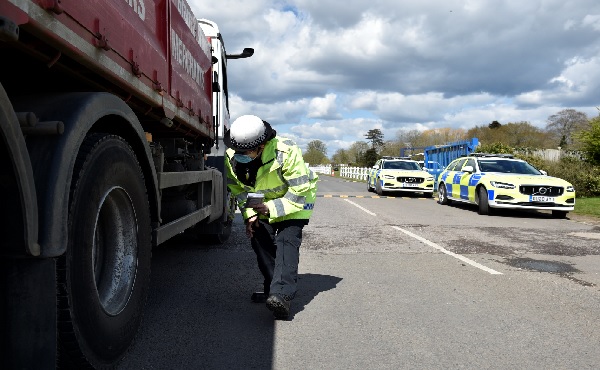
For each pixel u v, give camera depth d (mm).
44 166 2307
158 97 4074
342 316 4254
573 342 3672
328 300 4738
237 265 6258
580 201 16156
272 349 3494
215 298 4777
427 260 6727
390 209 13789
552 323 4102
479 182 12734
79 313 2512
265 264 4484
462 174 14141
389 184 19094
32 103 2559
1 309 2262
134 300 3191
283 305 3971
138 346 3504
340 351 3469
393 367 3207
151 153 3633
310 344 3600
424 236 8875
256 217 4219
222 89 7832
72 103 2559
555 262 6625
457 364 3260
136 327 3230
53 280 2305
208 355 3371
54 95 2678
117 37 3086
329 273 5910
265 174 4113
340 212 12844
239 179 4234
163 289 5090
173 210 4785
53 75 2832
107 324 2816
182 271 5910
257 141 3877
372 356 3385
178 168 5234
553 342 3668
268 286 4559
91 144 2674
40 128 2340
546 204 11836
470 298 4832
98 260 3070
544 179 12266
